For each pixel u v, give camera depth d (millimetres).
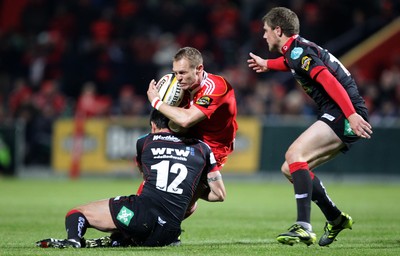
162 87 24484
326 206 24516
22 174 73312
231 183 67125
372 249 24203
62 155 71812
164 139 24156
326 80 23078
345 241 27266
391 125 67000
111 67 81562
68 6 87062
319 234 30062
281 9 24391
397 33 80000
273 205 45969
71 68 81812
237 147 69000
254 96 73312
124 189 57031
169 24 84625
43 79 82625
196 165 23938
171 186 23484
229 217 38219
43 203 45469
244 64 80312
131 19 84750
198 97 24562
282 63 27141
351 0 82000
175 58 24109
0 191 54812
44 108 74500
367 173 67438
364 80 76500
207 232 30844
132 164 70625
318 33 78812
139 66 81188
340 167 67875
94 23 86875
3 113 77562
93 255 21406
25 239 27688
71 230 23172
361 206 45062
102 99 78875
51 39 84562
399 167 67000
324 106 24000
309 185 23172
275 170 68250
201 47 82125
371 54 80125
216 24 83812
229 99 24906
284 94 78125
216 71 79312
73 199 48312
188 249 23484
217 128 25328
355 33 81438
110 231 23531
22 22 88500
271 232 30938
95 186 60344
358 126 22656
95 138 71062
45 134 73500
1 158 70438
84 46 84812
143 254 21750
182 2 86438
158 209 23406
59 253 21812
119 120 70750
